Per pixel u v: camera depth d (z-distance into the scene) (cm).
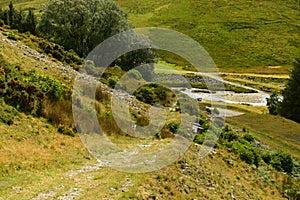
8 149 1855
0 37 3772
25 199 1415
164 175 1988
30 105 2427
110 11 7831
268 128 5562
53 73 3397
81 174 1828
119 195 1584
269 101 8512
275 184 3055
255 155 3391
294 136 5262
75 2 7606
